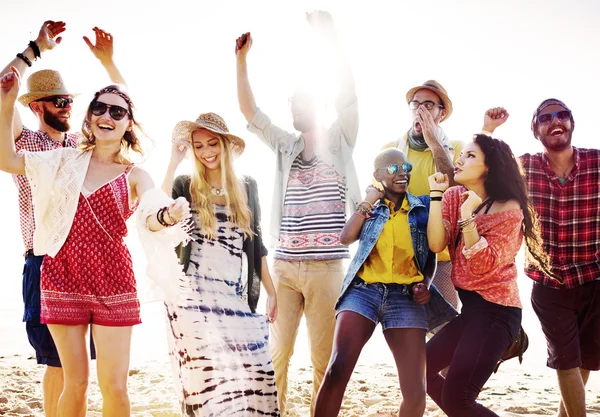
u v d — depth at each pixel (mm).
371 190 4539
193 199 4664
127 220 4160
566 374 5008
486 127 5598
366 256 4355
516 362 10047
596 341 5062
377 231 4398
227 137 4730
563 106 5074
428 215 4477
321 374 5270
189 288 4504
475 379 4078
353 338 4188
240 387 4473
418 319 4270
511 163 4508
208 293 4527
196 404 4359
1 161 4000
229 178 4719
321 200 5270
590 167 5035
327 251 5176
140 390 7184
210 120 4703
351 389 7371
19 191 4754
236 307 4609
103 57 5344
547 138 5070
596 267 4996
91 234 4043
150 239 3971
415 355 4188
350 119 5387
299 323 5406
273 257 5402
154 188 4016
